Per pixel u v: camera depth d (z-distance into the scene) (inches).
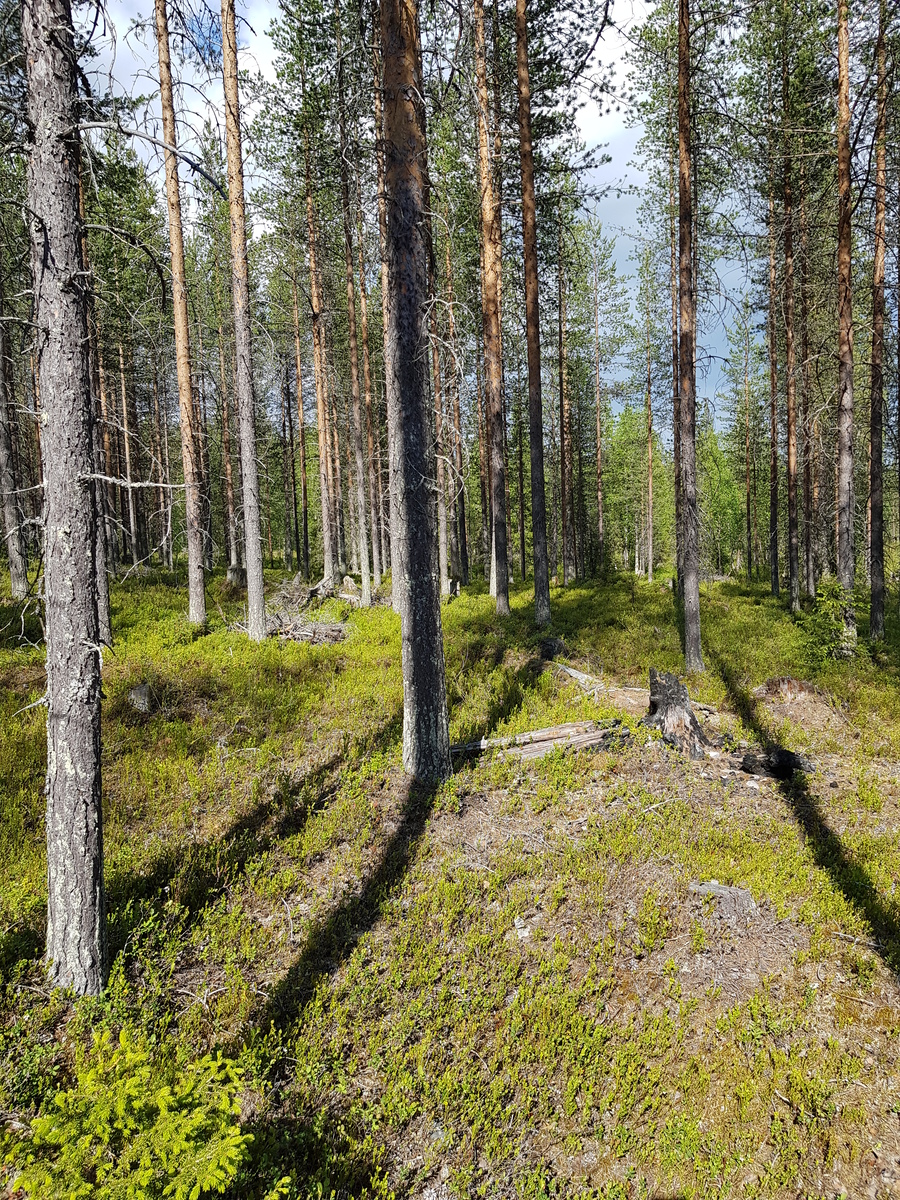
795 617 659.4
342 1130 148.4
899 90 533.3
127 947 196.5
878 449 586.6
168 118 506.3
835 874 239.3
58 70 168.2
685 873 238.7
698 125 502.6
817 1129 149.5
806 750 356.5
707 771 328.2
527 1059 168.6
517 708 390.3
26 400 583.5
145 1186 108.0
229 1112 122.9
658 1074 163.6
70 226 172.1
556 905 224.5
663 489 1795.0
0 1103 142.7
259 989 187.6
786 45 642.2
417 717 305.1
